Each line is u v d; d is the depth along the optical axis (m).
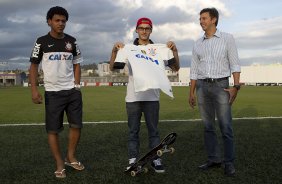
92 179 4.48
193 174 4.65
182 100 21.23
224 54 4.65
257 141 6.90
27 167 5.10
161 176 4.57
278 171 4.75
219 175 4.60
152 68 4.65
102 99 22.42
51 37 4.70
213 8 4.74
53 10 4.55
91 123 9.81
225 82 4.66
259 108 14.78
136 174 4.66
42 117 11.66
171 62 4.82
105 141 7.09
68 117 4.95
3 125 9.48
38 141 7.08
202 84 4.84
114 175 4.64
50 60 4.66
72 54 4.85
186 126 9.18
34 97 4.70
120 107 15.71
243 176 4.54
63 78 4.74
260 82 83.12
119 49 4.76
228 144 4.61
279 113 12.49
